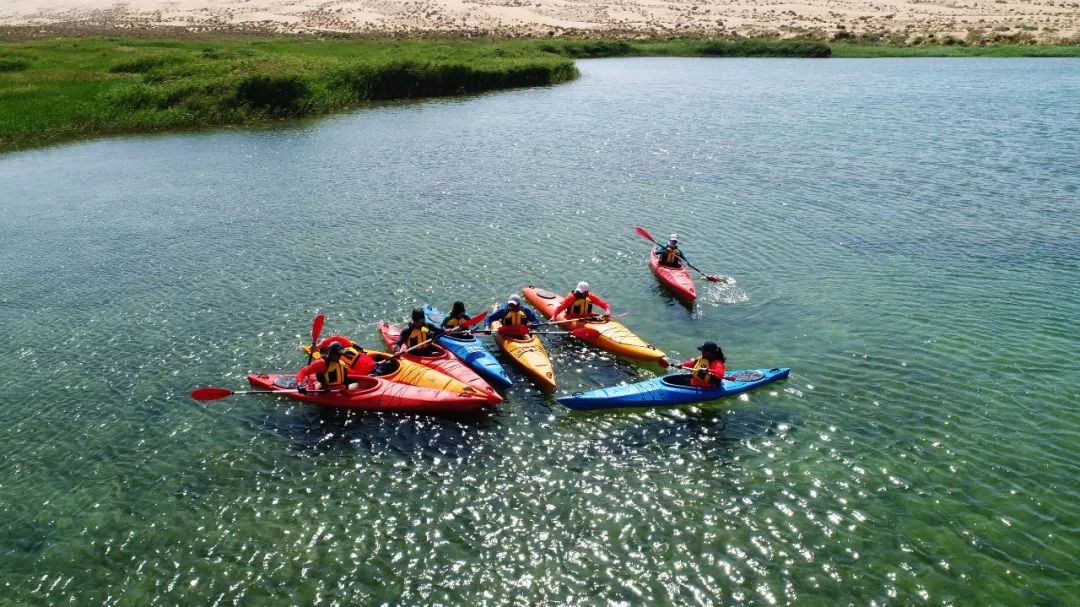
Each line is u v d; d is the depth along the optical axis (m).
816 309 19.05
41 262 23.52
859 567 10.73
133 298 20.59
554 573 10.77
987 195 28.52
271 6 111.12
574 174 32.81
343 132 43.50
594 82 64.94
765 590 10.38
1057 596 10.16
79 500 12.55
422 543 11.40
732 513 11.85
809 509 11.90
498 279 21.39
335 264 22.62
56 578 10.92
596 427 14.22
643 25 105.25
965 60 75.25
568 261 22.69
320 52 69.25
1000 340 17.06
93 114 44.75
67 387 16.11
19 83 50.56
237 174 34.06
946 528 11.41
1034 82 57.72
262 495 12.54
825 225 25.48
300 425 14.46
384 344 17.64
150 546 11.48
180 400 15.48
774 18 108.19
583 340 17.80
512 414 14.68
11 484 12.99
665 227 25.58
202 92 48.22
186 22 102.56
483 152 37.53
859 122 43.41
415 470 13.05
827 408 14.62
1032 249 22.80
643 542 11.31
